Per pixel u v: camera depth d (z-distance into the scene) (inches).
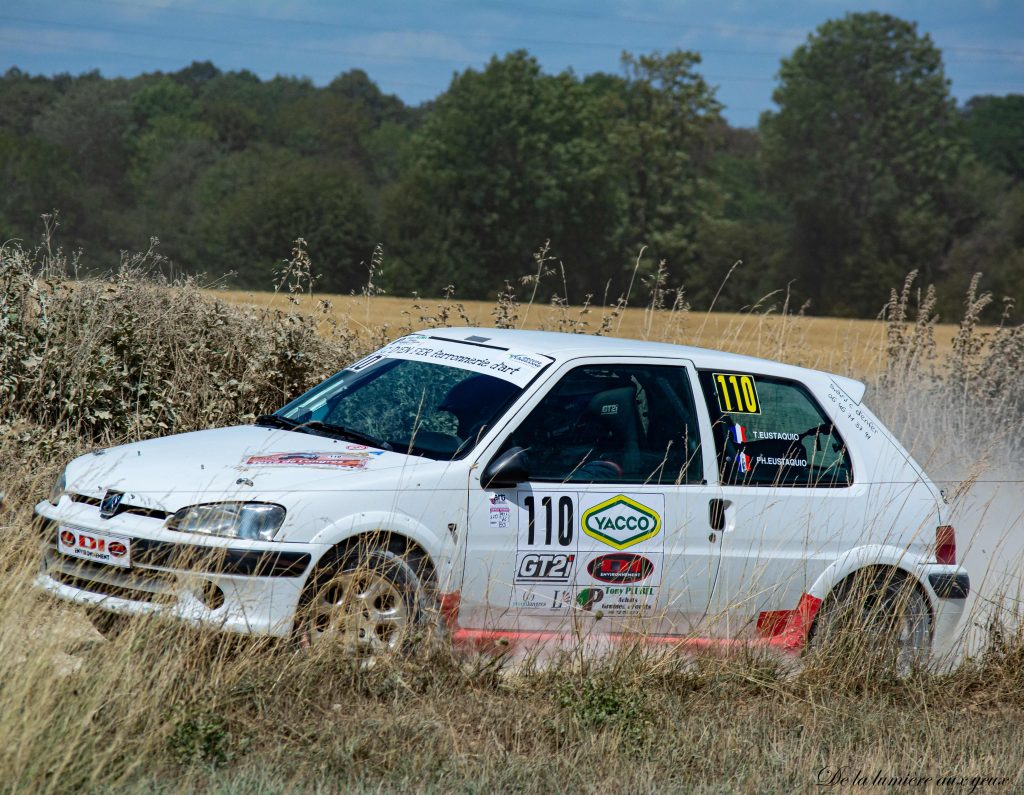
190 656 537.0
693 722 585.3
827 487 701.3
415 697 554.3
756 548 668.7
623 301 1310.3
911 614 715.4
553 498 624.1
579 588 629.0
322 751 491.5
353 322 1138.7
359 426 665.0
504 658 612.1
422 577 596.1
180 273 1066.1
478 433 626.8
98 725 472.1
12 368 882.8
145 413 898.1
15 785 421.4
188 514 568.1
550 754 534.0
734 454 681.0
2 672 471.2
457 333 737.0
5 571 575.8
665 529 646.5
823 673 664.4
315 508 573.9
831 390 730.8
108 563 569.3
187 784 450.0
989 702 697.6
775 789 519.5
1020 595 773.3
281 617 561.3
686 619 657.0
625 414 661.3
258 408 984.3
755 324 1455.5
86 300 949.2
